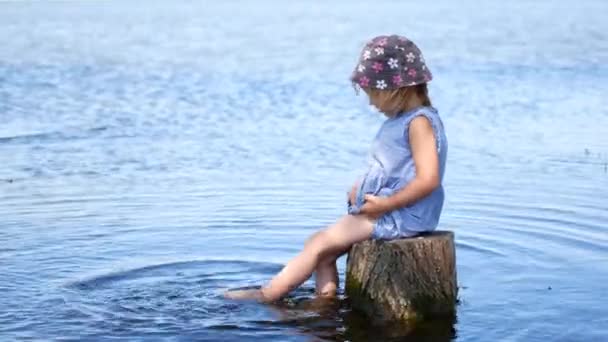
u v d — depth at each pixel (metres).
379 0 54.97
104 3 54.09
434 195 7.32
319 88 19.31
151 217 9.85
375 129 15.05
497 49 26.31
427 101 7.33
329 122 15.69
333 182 11.39
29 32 32.47
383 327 7.03
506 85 19.61
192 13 43.50
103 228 9.45
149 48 27.20
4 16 41.38
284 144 13.84
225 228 9.45
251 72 21.80
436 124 7.16
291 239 9.09
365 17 39.34
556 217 9.72
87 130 14.95
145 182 11.44
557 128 14.98
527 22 36.38
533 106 17.06
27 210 10.14
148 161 12.66
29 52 25.77
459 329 6.92
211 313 7.28
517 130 14.84
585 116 16.03
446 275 7.28
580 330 6.85
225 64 23.28
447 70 21.98
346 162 12.58
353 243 7.40
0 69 22.11
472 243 8.86
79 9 47.19
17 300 7.45
